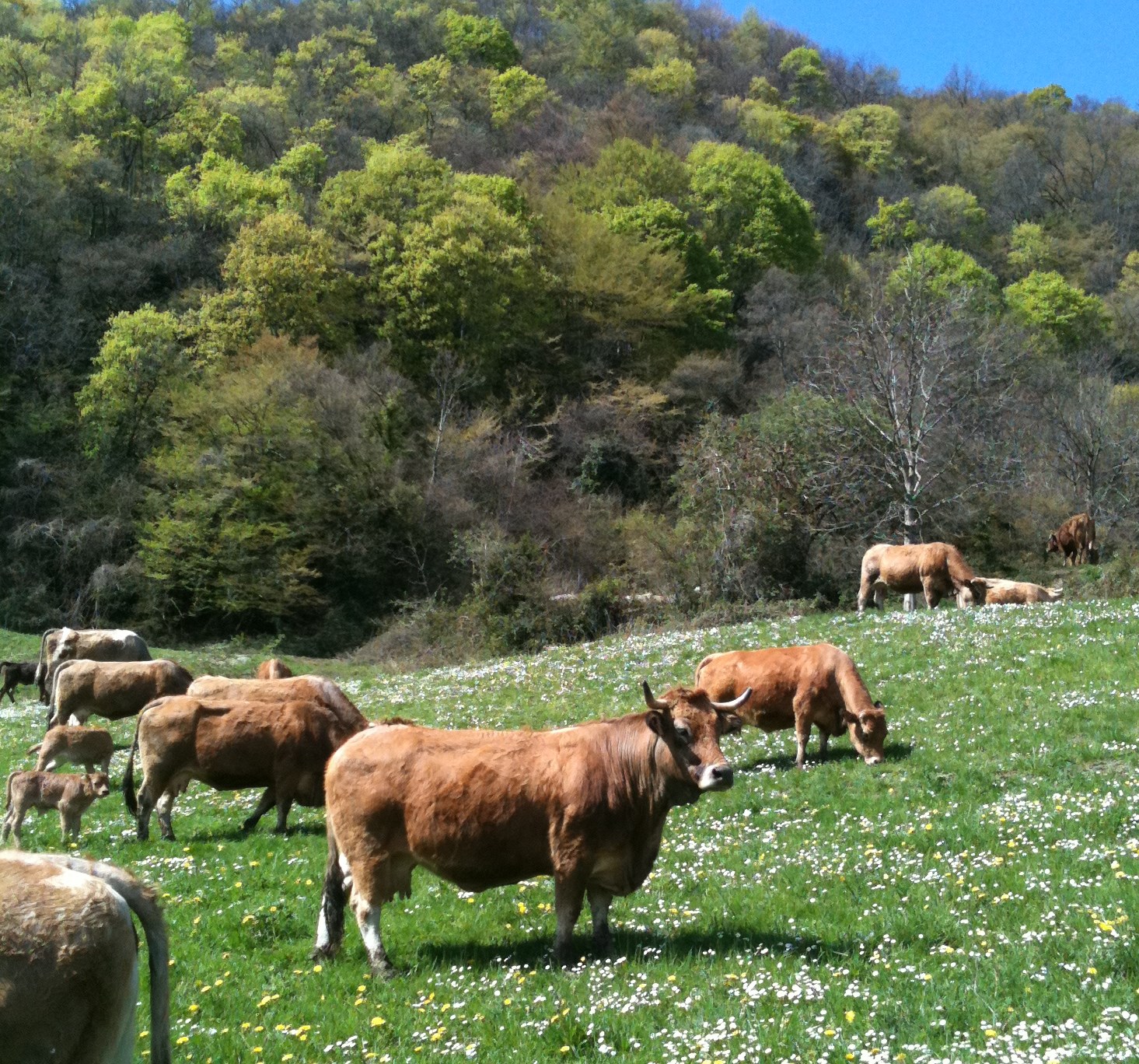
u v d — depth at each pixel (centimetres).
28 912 630
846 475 4956
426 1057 858
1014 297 9250
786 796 1655
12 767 2277
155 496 6309
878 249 11488
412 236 7719
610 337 8312
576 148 11456
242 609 6084
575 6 16000
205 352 7125
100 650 3359
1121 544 5388
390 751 1098
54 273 7812
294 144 10444
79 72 10550
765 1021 855
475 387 7638
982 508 5316
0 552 6400
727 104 13925
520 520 6581
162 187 9025
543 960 1070
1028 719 1891
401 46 14150
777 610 4409
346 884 1145
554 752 1085
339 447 6359
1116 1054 738
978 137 14400
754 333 8575
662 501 7138
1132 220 12169
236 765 1647
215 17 14088
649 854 1094
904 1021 838
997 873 1214
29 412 6875
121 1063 648
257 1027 934
